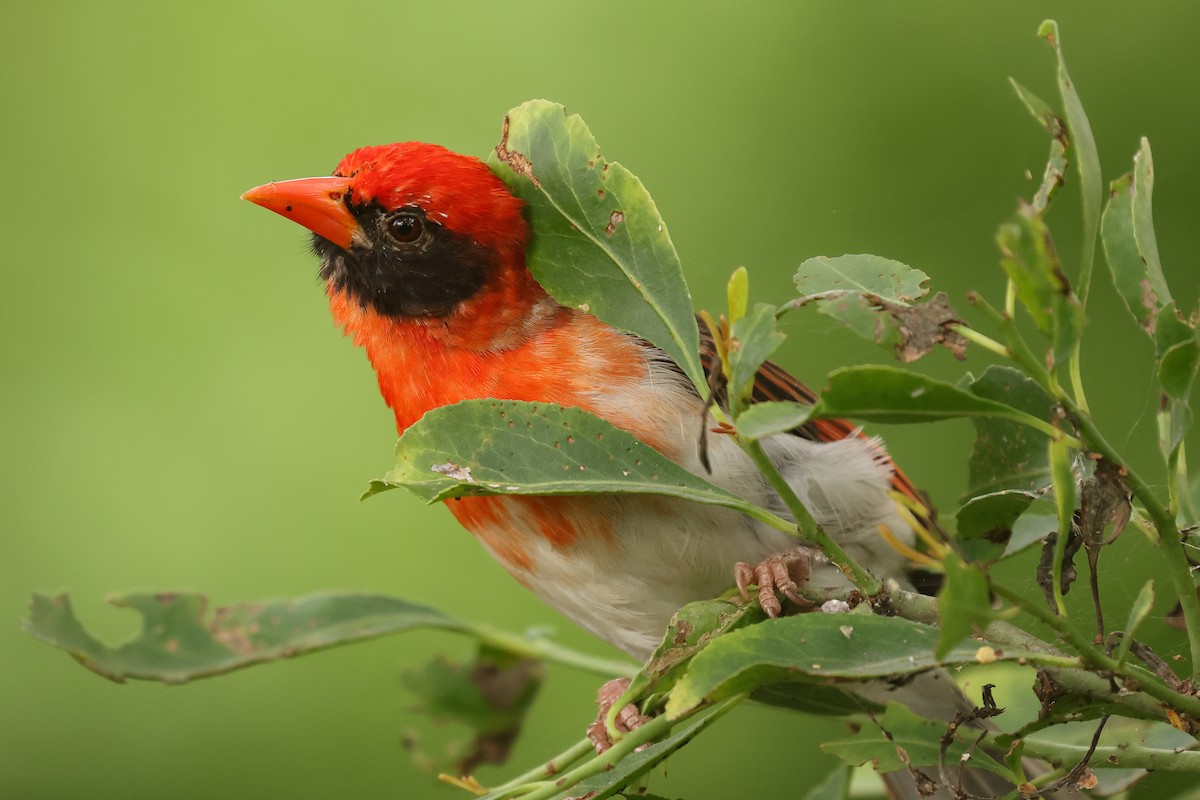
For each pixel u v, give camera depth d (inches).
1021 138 431.5
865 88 446.9
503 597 434.9
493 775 418.3
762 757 417.4
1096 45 438.0
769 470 185.0
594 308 210.1
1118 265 182.4
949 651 152.0
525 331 284.7
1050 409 216.1
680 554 273.7
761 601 217.9
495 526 285.7
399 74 476.7
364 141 470.6
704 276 434.9
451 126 471.2
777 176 446.6
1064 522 165.0
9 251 472.1
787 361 396.5
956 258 426.6
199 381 459.8
